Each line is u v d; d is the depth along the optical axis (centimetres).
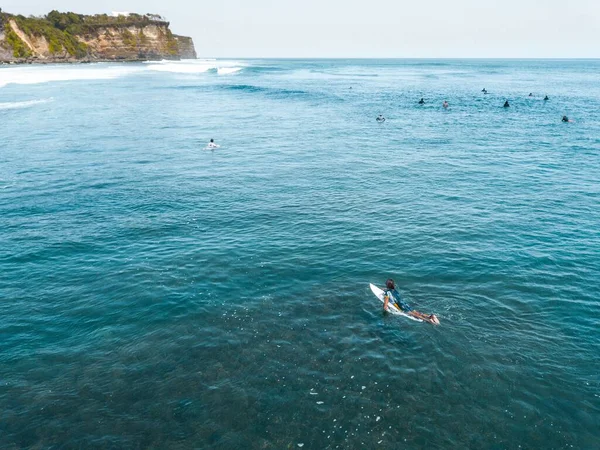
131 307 1412
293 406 1003
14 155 3422
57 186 2680
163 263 1714
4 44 14475
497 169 3162
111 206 2355
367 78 14288
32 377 1101
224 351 1200
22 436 920
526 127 4984
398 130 4791
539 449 898
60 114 5403
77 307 1412
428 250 1839
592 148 3869
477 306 1430
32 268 1662
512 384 1078
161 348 1213
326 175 3009
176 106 6469
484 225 2116
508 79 14188
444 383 1080
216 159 3444
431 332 1287
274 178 2936
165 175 2973
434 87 10619
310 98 7888
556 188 2709
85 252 1805
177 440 912
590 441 916
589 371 1126
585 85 11556
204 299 1461
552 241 1930
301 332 1288
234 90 9044
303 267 1695
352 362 1156
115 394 1041
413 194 2598
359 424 955
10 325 1316
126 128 4672
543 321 1345
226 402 1014
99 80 10456
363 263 1728
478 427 950
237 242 1917
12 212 2236
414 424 956
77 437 919
